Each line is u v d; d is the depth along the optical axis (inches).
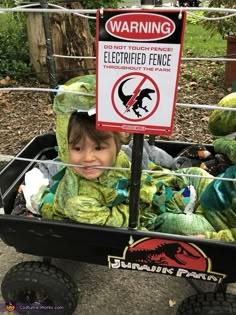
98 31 45.9
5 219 60.3
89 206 59.9
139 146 51.7
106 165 62.5
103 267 83.8
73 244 61.1
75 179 62.8
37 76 170.4
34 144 85.0
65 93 58.0
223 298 59.7
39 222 59.2
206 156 85.0
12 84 167.9
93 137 60.9
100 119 50.3
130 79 47.3
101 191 62.6
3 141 124.2
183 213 66.9
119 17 44.6
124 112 49.1
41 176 76.2
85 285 79.5
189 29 262.7
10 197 74.4
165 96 47.0
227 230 59.4
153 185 70.6
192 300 60.5
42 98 154.7
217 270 57.9
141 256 59.6
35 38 164.6
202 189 72.1
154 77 46.4
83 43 162.1
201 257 56.7
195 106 49.4
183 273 60.4
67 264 84.2
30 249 64.4
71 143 62.7
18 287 65.7
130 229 57.3
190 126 131.6
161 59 45.4
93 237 58.9
